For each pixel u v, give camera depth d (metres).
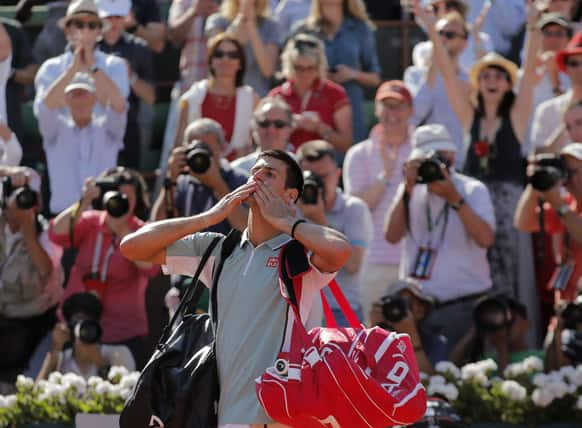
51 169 32.75
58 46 37.81
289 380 16.55
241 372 17.06
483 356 26.80
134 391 17.44
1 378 28.56
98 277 27.73
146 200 28.47
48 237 28.66
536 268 30.27
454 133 32.94
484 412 24.16
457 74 33.56
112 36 35.78
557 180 27.36
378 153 30.86
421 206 28.03
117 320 27.73
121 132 33.25
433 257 27.84
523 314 27.17
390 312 25.38
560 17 34.91
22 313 28.70
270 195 17.20
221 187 26.39
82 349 26.00
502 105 30.84
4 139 31.27
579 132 30.12
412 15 40.72
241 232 18.08
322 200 26.11
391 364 16.78
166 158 34.94
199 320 17.91
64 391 24.52
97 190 28.30
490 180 30.50
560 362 25.55
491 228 27.83
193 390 17.17
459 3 35.06
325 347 16.70
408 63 40.19
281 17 37.91
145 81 35.91
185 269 18.08
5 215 28.80
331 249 16.75
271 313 17.19
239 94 32.38
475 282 27.91
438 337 26.98
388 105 30.61
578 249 27.88
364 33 36.31
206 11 36.97
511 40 38.75
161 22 39.50
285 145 28.83
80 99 32.38
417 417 16.70
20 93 35.59
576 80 31.69
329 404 16.45
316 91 32.97
